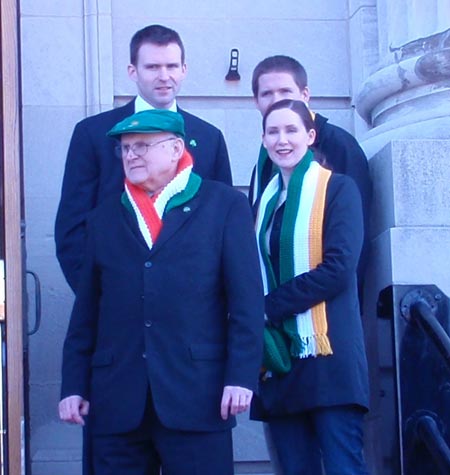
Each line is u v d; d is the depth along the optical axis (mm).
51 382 9023
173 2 9648
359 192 7328
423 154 7867
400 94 8594
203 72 9633
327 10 9766
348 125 9695
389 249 7781
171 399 6449
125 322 6578
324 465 6996
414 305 7652
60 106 9414
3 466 7109
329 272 6977
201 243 6605
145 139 6688
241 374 6422
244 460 9023
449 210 7836
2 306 7176
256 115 9625
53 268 9156
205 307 6559
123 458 6586
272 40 9703
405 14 8781
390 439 7758
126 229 6703
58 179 9320
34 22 9469
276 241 7223
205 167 7793
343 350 6977
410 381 7652
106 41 9484
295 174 7230
